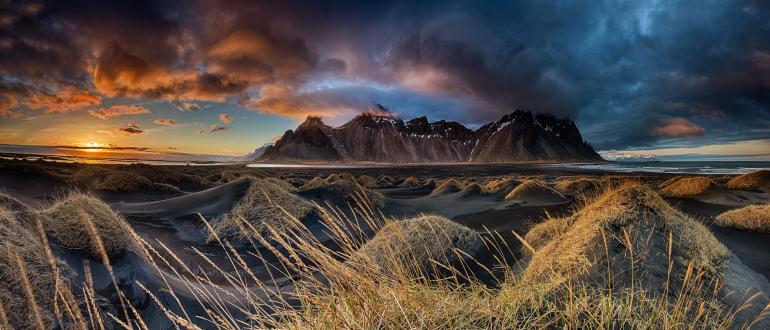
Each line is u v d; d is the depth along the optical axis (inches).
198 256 319.0
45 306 139.5
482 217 555.2
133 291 184.7
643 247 172.2
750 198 703.1
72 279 165.8
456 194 851.4
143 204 512.4
